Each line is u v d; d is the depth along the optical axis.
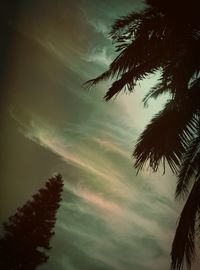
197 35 3.87
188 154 3.99
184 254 3.93
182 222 3.79
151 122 3.94
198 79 4.03
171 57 3.96
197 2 3.81
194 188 3.83
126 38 4.10
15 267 13.77
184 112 3.85
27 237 13.86
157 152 3.77
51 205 14.21
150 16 4.02
